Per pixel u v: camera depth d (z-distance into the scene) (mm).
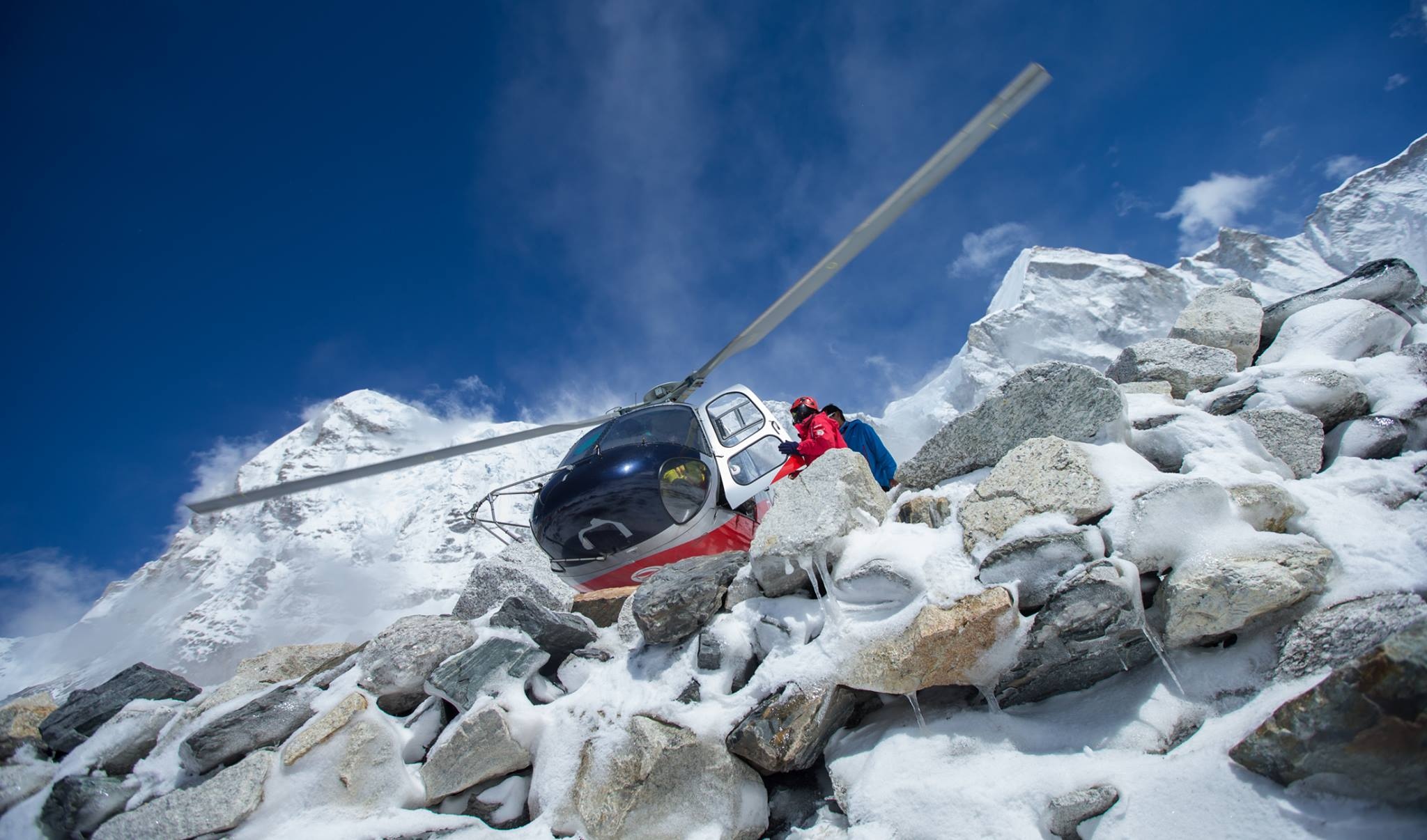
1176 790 2520
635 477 5809
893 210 4008
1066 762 2791
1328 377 4266
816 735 3301
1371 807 2230
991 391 4215
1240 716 2641
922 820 2812
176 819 3668
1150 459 3949
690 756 3389
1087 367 3980
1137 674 3117
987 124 3471
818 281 4840
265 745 4082
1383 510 3287
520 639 4199
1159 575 3188
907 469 4395
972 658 3129
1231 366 4879
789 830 3271
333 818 3682
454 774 3730
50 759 4539
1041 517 3303
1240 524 3125
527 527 6426
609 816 3336
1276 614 2936
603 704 3811
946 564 3375
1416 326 5039
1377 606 2693
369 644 4621
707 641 3779
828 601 3551
